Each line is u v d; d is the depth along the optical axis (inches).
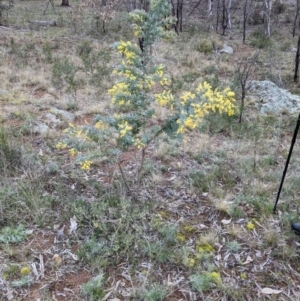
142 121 128.5
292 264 113.8
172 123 121.4
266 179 159.2
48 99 235.3
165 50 394.3
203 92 111.7
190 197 143.0
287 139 204.7
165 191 145.0
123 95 120.6
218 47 430.0
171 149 175.6
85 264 108.3
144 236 118.0
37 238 116.9
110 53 368.5
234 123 217.3
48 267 106.7
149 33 120.8
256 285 105.6
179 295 101.0
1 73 281.9
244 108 242.5
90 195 137.8
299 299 101.3
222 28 539.2
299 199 144.8
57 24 506.3
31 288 100.0
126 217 120.8
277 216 134.3
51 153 167.0
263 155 182.4
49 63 320.2
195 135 199.8
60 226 122.3
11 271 103.7
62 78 276.7
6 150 153.4
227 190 148.0
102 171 155.3
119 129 122.5
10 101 227.0
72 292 99.5
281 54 404.8
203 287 102.0
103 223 117.5
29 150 161.8
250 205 139.6
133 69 119.4
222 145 190.9
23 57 328.5
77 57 339.9
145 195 140.4
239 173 161.5
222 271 109.6
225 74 332.2
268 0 486.0
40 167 151.7
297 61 316.8
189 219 131.0
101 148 155.2
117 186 141.5
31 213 124.7
